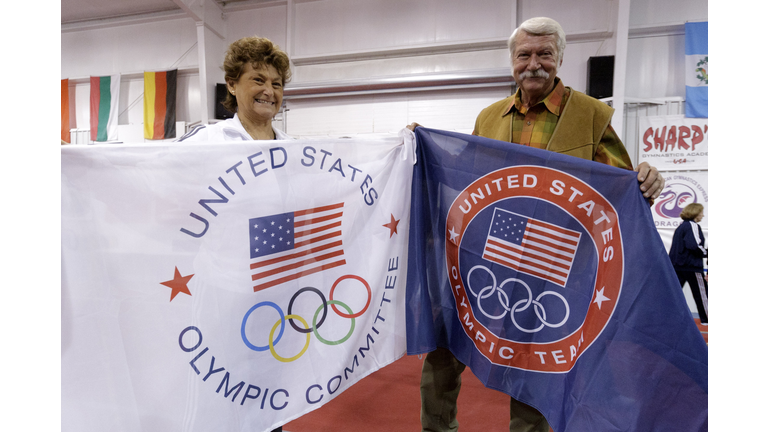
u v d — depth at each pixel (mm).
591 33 5102
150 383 871
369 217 1180
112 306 839
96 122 6945
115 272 842
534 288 1172
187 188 910
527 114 1482
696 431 954
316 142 1088
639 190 1059
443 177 1286
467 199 1254
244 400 968
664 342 985
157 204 882
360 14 5977
